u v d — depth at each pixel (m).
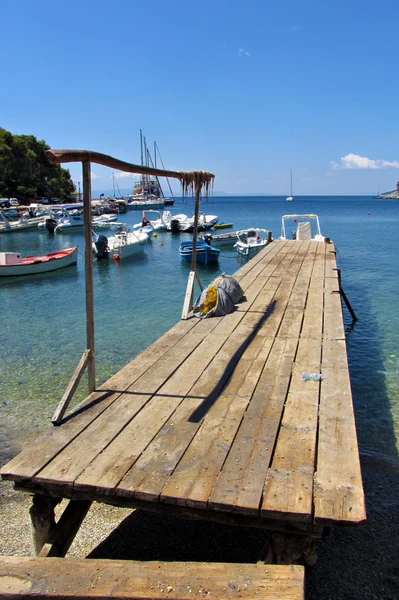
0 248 33.47
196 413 4.31
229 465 3.45
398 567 3.96
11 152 65.81
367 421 6.73
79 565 2.83
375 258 24.19
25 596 2.62
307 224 21.42
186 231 39.31
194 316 7.75
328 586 3.74
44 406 7.57
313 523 2.88
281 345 6.19
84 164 4.41
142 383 5.02
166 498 3.09
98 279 20.42
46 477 3.31
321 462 3.46
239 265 23.36
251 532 4.35
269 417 4.20
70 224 42.00
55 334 11.80
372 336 10.84
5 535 4.50
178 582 2.66
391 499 4.95
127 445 3.77
